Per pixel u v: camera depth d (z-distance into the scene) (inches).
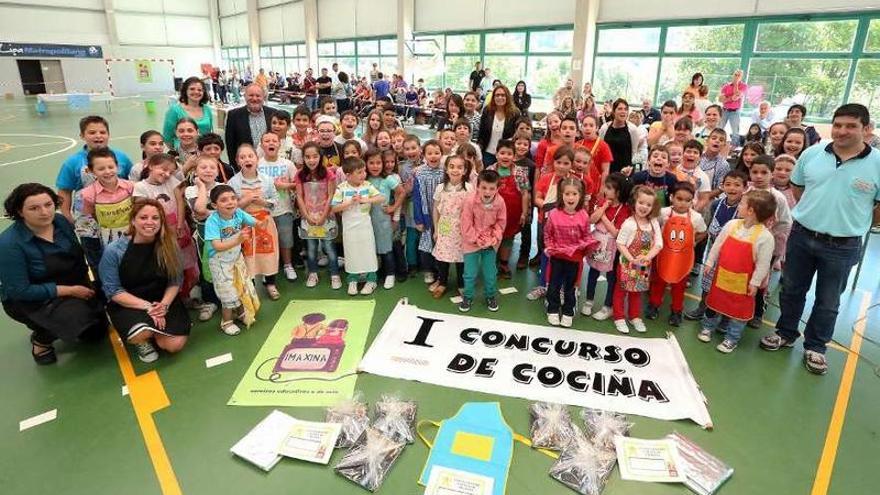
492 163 180.2
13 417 93.6
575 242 121.7
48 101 675.4
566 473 81.0
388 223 143.4
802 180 109.9
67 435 89.1
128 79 959.0
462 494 77.1
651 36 394.6
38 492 77.7
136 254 107.5
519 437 89.6
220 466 82.8
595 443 87.3
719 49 358.9
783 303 117.9
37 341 108.7
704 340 122.0
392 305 137.6
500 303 139.6
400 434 88.7
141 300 107.8
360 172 133.7
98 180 113.0
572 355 114.3
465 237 127.0
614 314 126.4
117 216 114.8
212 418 93.7
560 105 361.1
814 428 93.0
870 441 89.9
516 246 187.5
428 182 141.0
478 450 85.9
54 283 106.9
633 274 118.4
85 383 103.9
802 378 108.3
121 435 89.4
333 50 776.9
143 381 104.2
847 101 307.1
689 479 80.6
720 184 153.8
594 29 428.1
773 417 95.9
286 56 887.7
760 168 123.9
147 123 522.3
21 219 102.0
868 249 184.5
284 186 142.4
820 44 310.5
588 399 99.6
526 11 484.1
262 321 128.8
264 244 134.9
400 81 547.8
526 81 505.4
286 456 84.5
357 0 697.6
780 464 84.3
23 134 437.7
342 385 103.0
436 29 581.9
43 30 852.0
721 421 94.6
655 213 118.3
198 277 134.1
